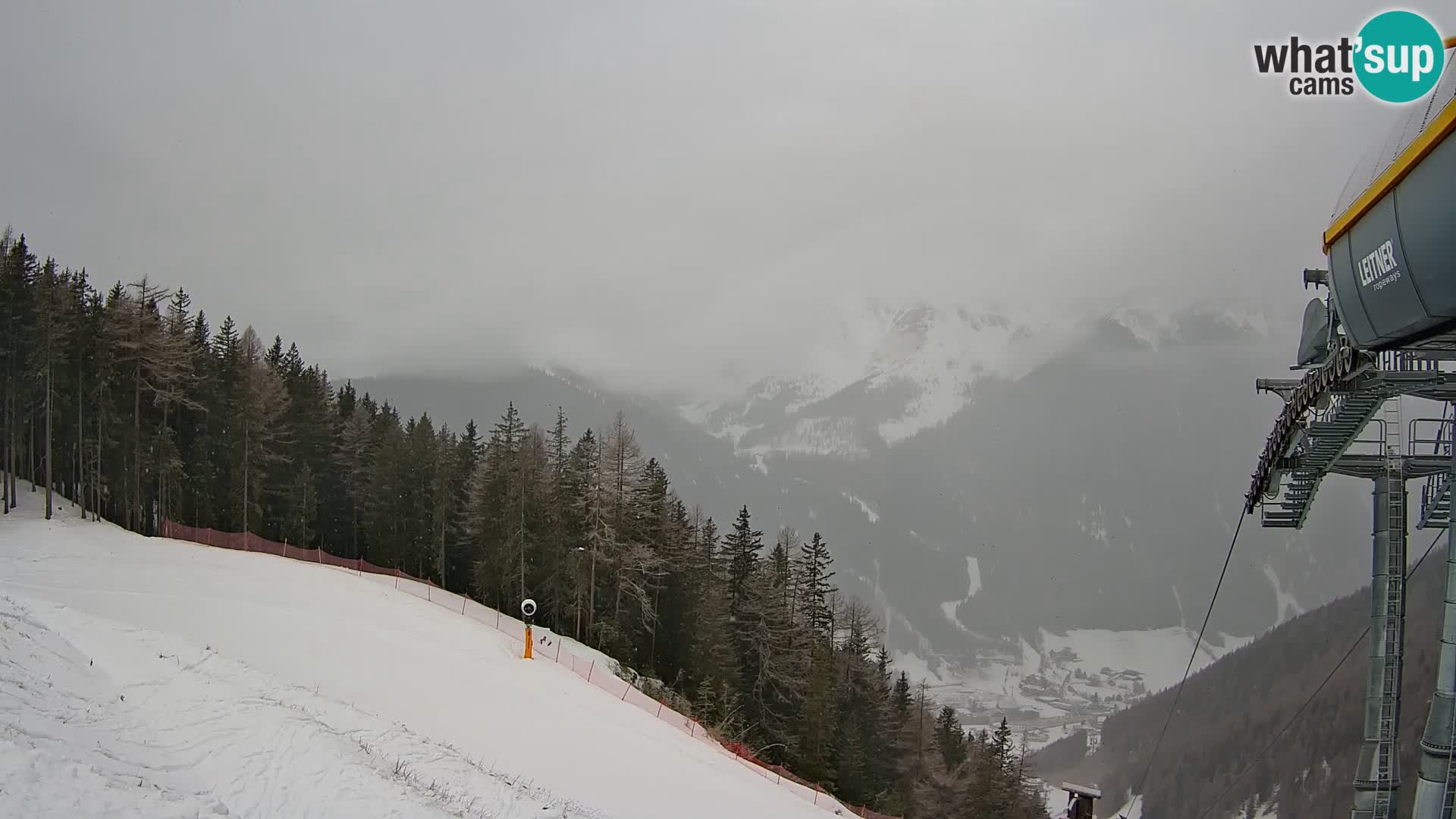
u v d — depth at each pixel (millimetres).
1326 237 15031
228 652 22734
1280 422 22172
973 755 67000
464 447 70875
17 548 38594
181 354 54656
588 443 54719
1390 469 20797
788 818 23453
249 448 57938
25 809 9523
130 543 43031
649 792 21469
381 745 16719
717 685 48406
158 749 13539
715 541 65688
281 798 12734
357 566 57156
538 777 19453
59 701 13789
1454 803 15062
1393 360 17094
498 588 56969
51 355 46688
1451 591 15469
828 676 52125
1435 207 11625
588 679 36969
